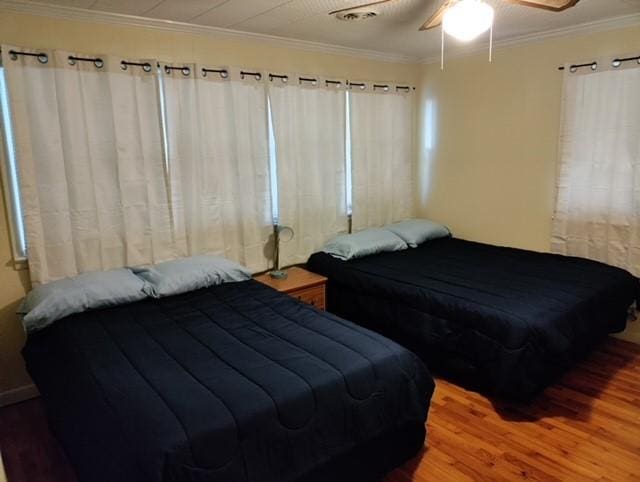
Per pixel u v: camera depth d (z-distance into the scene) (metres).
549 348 2.40
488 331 2.54
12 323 2.75
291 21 3.06
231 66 3.33
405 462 2.16
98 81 2.81
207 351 2.02
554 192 3.68
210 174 3.29
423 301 2.88
